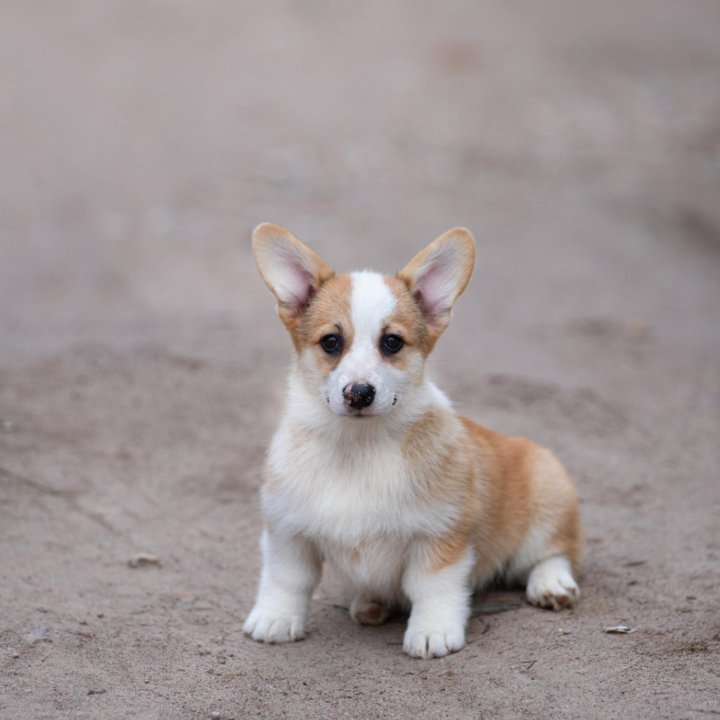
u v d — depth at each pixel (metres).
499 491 7.91
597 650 7.19
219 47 31.77
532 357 14.77
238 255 19.08
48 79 28.50
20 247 19.06
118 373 13.10
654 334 16.05
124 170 23.28
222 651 7.35
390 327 7.26
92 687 6.71
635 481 10.70
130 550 9.14
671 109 28.55
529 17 36.75
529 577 8.18
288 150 24.73
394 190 22.70
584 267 19.28
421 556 7.36
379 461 7.21
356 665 7.11
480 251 19.80
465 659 7.12
